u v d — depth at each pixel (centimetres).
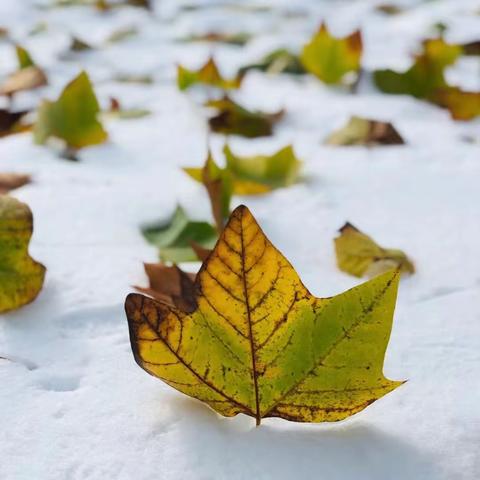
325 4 176
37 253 65
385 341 43
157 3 181
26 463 42
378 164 87
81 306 57
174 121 100
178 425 45
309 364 43
